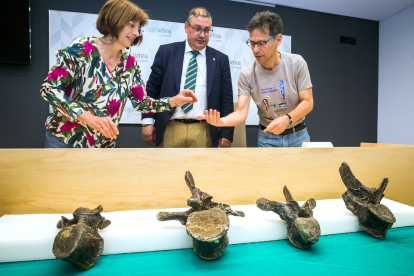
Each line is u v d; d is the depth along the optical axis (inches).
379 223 30.9
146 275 23.4
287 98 64.5
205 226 24.0
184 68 75.2
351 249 28.9
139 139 104.7
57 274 23.4
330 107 124.6
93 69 44.7
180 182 37.1
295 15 116.6
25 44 90.7
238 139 89.9
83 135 48.1
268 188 39.8
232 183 38.5
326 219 32.5
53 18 93.2
